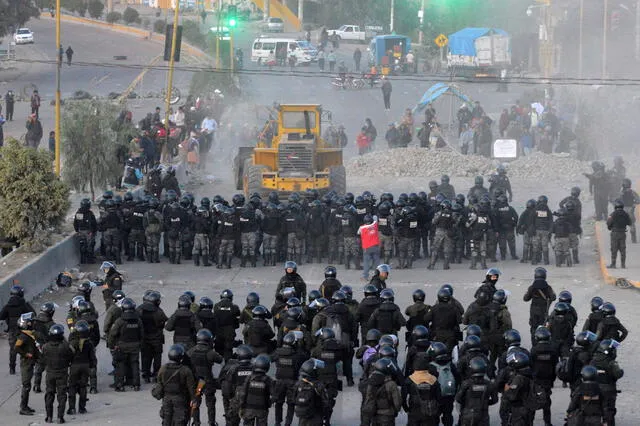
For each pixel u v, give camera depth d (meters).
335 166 104.88
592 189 103.50
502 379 43.09
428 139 151.62
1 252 86.12
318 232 86.25
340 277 81.75
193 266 87.50
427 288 78.06
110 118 112.69
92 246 87.88
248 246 85.94
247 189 105.50
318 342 47.88
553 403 52.00
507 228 87.12
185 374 44.44
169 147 138.38
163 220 88.56
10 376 58.81
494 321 52.22
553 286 78.44
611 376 45.00
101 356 61.06
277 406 46.66
